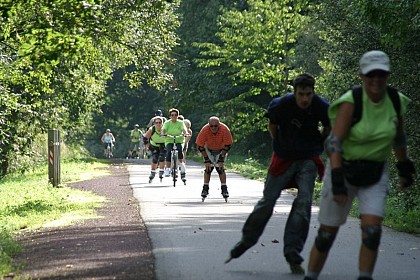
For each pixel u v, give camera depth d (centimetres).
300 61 9231
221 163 4434
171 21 7181
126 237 2900
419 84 3975
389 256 2453
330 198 1739
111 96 16412
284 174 2106
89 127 13800
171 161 5831
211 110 11875
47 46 3888
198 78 11888
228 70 10306
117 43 6600
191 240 2783
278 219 3481
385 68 1625
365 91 1669
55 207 4222
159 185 5878
